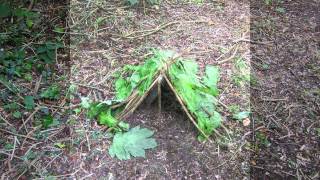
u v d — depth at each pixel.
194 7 1.38
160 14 1.32
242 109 1.03
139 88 0.98
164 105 1.00
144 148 0.91
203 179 0.87
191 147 0.93
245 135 0.97
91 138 0.92
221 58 1.18
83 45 1.16
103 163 0.88
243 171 0.89
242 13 1.39
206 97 0.98
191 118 0.94
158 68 0.96
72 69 1.08
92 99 1.00
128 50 1.16
